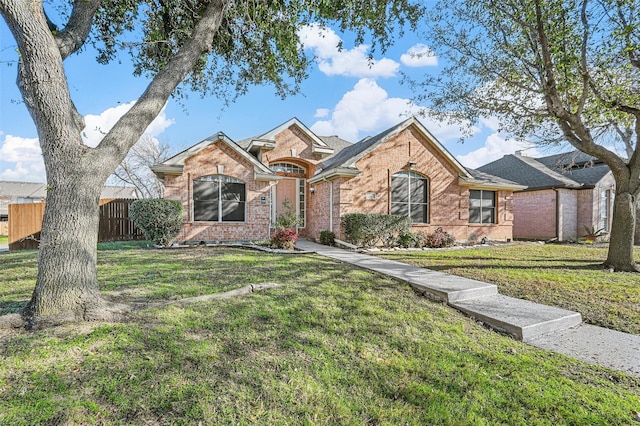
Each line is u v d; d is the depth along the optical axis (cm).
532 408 259
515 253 1172
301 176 1669
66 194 371
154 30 709
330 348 347
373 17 697
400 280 648
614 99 767
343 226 1279
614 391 289
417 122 1405
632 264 823
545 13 707
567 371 325
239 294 504
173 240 1145
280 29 655
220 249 1061
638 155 825
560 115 792
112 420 219
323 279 626
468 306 515
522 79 874
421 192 1458
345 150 1800
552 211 1770
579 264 916
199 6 657
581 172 1931
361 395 266
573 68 778
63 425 211
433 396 269
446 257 1035
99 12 635
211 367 291
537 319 451
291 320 412
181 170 1166
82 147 388
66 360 286
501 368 325
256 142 1505
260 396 255
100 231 1295
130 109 435
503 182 1622
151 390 252
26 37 345
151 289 516
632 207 836
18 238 1220
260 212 1317
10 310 407
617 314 501
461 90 954
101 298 400
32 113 365
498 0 781
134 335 338
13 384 251
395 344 367
